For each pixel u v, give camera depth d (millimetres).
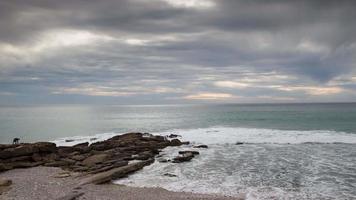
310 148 32594
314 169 23281
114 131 58562
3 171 23719
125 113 139500
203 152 31109
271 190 18312
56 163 25891
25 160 26375
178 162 26562
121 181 20953
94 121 86188
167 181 20766
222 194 17672
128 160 27250
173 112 138875
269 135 41594
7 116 116875
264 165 24953
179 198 16812
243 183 19922
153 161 27188
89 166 24531
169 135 44094
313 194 17453
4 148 26922
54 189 18438
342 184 19312
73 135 52875
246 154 29734
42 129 63219
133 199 16656
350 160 26219
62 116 115625
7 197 16750
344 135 40750
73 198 16625
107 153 28812
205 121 75375
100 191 18312
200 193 17906
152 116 108188
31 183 19906
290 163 25484
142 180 21156
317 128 51125
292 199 16609
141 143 34844
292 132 44250
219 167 24531
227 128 53406
